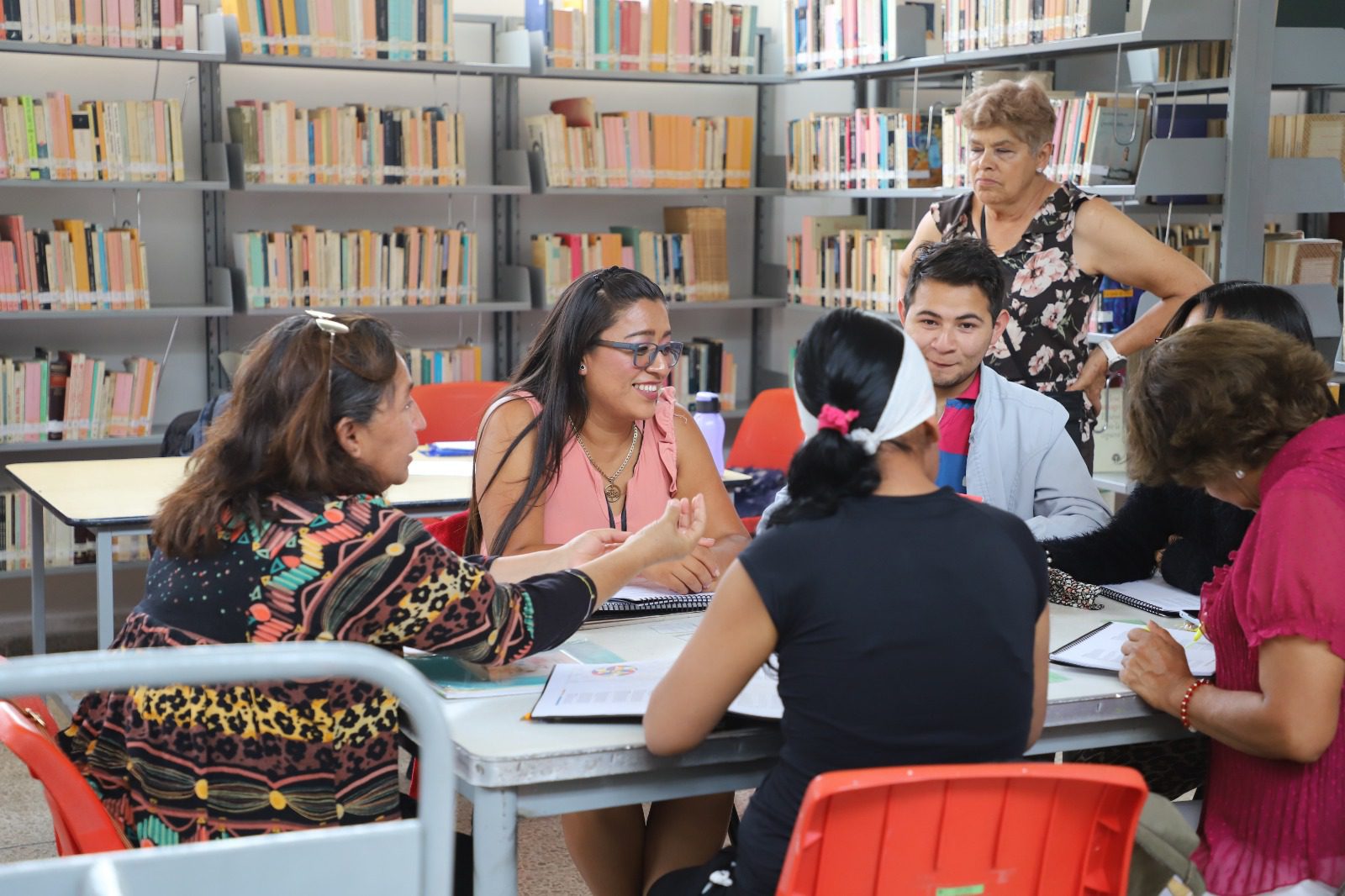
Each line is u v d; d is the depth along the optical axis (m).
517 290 5.29
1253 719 1.59
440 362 5.12
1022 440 2.37
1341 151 4.16
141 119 4.54
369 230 5.13
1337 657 1.53
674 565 2.18
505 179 5.28
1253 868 1.66
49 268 4.48
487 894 1.50
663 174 5.36
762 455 4.08
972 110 3.01
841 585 1.37
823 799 1.27
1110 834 1.38
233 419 1.53
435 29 4.91
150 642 1.51
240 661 1.12
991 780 1.31
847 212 6.07
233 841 1.17
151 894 1.15
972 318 2.21
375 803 1.52
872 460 1.41
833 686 1.37
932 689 1.37
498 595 1.62
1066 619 2.06
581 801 1.53
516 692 1.68
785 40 5.35
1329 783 1.61
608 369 2.28
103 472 3.52
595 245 5.27
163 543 1.53
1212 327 1.65
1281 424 1.59
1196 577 2.16
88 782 1.54
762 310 6.00
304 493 1.52
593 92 5.61
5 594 4.90
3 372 4.48
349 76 5.17
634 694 1.64
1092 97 3.88
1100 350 3.13
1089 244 3.04
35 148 4.40
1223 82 4.19
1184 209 4.17
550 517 2.36
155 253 4.94
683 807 1.95
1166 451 1.65
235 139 4.76
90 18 4.41
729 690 1.42
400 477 1.60
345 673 1.16
